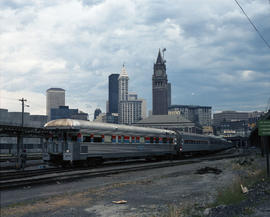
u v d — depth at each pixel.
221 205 9.43
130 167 24.12
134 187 15.11
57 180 16.55
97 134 24.77
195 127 161.25
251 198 10.31
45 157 23.62
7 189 14.15
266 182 14.48
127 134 28.12
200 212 8.98
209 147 51.00
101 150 24.98
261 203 9.25
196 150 43.94
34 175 18.80
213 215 8.33
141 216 9.25
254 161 33.25
